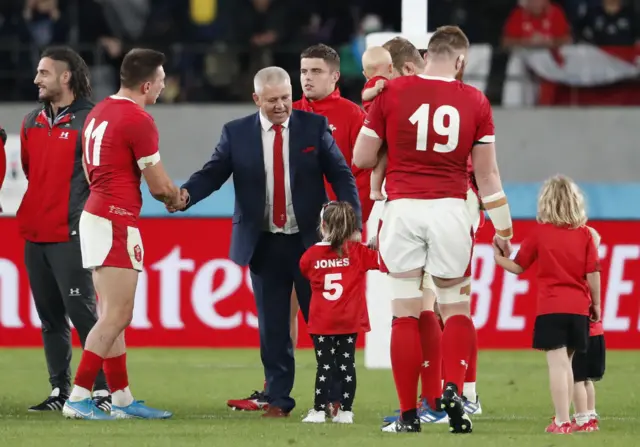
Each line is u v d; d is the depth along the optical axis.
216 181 26.14
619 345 41.41
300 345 42.91
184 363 38.06
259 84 25.25
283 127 25.81
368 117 22.61
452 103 22.09
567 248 23.66
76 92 26.97
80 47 53.41
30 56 53.00
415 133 22.05
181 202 25.55
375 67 26.86
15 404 28.88
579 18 53.25
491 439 22.14
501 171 51.50
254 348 41.84
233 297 41.91
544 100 52.25
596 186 41.78
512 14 52.78
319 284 25.20
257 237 25.95
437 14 53.59
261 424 24.73
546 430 23.88
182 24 55.06
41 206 26.83
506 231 23.17
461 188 22.34
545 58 52.12
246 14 54.88
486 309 41.66
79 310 26.91
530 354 40.53
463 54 22.62
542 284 23.86
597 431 24.16
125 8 54.69
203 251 41.88
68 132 26.78
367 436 22.47
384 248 22.52
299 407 28.72
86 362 24.98
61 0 54.53
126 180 24.83
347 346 25.22
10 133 51.81
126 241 24.78
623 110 51.34
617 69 52.09
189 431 23.36
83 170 26.84
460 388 22.28
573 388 24.36
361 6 54.88
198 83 53.19
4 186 40.56
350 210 25.17
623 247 41.34
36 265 27.33
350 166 28.58
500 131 51.47
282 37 54.66
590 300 24.05
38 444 21.47
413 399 22.88
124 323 25.03
